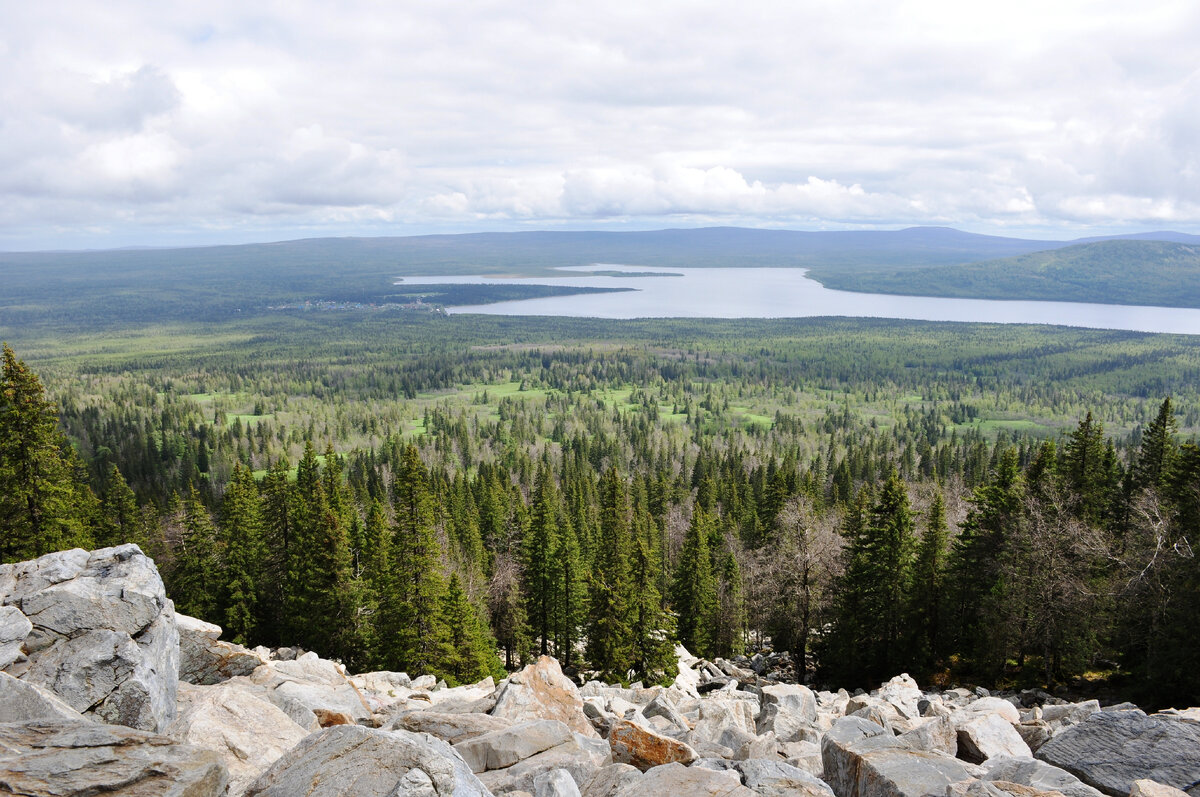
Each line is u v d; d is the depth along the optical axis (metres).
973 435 199.00
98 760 8.88
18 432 38.16
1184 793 11.30
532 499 108.94
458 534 83.62
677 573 60.00
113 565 16.83
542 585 56.84
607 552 62.44
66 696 13.25
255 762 12.77
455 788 9.63
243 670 20.86
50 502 39.41
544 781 12.10
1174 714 17.50
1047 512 45.41
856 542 48.88
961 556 49.66
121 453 166.25
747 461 155.88
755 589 55.78
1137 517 46.91
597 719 20.06
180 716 14.11
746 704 25.55
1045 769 12.45
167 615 16.17
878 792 11.77
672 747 14.61
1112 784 12.48
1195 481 40.78
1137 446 153.75
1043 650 42.38
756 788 12.08
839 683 47.75
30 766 8.59
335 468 76.69
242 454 172.38
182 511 64.00
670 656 45.78
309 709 16.61
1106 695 38.84
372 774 9.48
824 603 50.09
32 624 14.49
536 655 60.16
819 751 16.16
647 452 169.25
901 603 46.50
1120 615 38.53
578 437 183.88
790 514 51.22
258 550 60.09
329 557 49.28
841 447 191.50
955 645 47.94
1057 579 40.59
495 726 16.23
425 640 43.53
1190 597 34.47
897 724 20.27
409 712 17.33
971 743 15.97
